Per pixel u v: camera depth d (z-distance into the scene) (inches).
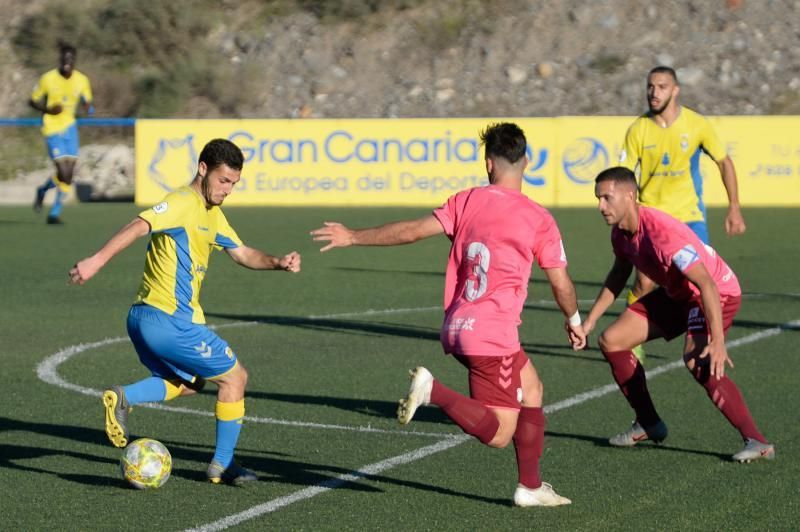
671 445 754.8
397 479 674.8
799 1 3592.5
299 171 2586.1
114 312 1339.8
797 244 1975.9
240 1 3796.8
